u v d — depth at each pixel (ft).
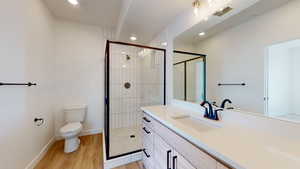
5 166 4.02
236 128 3.20
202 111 4.73
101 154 6.66
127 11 5.77
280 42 2.66
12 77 4.38
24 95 5.01
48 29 7.29
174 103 6.57
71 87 8.75
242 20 3.46
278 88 2.70
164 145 3.77
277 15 2.72
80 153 6.74
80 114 8.43
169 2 5.14
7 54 4.17
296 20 2.45
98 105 9.52
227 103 3.89
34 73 5.77
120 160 5.76
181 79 6.04
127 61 8.84
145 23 6.87
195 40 5.18
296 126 2.42
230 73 3.80
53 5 6.97
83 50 9.07
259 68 3.06
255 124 3.10
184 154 2.88
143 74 9.08
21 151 4.78
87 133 9.21
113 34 9.80
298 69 2.34
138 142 7.36
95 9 7.31
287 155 1.95
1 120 3.90
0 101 3.87
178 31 6.17
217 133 2.85
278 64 2.67
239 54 3.52
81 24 9.01
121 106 8.61
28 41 5.31
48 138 7.28
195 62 5.21
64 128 6.98
